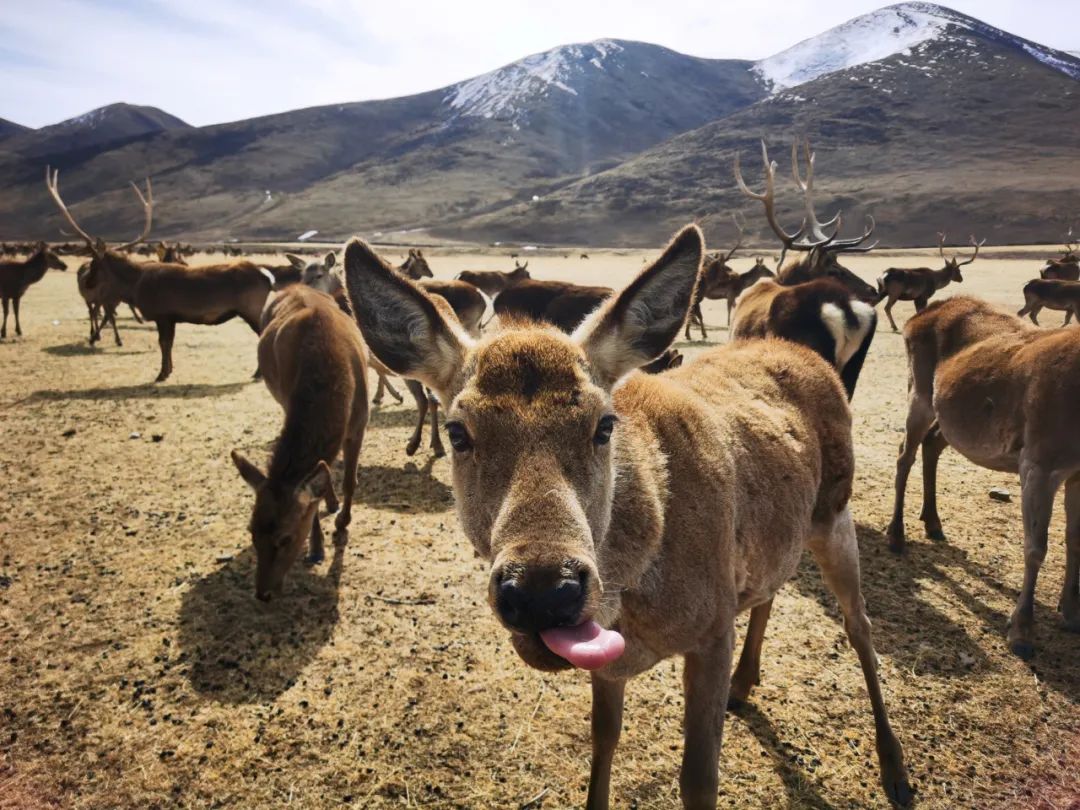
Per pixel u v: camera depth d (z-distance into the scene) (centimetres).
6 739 139
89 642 167
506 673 157
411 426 355
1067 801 125
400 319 101
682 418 107
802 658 161
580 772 132
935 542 214
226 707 147
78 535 220
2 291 596
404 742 139
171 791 128
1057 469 164
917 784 128
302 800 127
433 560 206
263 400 390
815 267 407
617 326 99
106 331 663
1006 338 190
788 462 120
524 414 87
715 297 734
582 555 78
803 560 208
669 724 142
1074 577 172
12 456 291
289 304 259
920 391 213
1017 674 155
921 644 164
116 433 324
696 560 99
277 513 177
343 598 186
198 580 194
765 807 124
